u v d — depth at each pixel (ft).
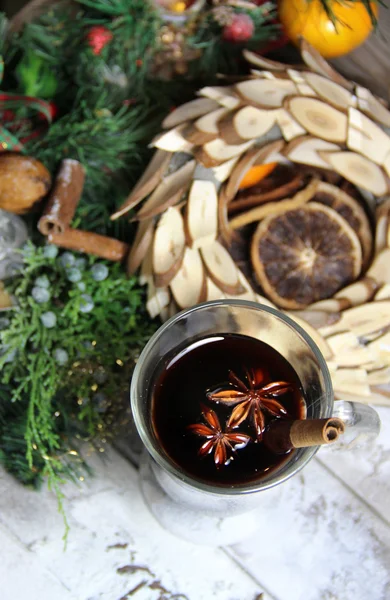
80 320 1.62
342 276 1.64
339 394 1.62
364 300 1.62
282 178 1.66
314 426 1.21
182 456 1.34
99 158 1.68
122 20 1.68
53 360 1.58
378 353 1.62
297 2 1.66
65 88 1.73
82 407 1.58
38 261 1.59
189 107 1.59
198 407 1.37
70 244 1.59
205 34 1.73
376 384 1.63
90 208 1.69
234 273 1.59
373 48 1.78
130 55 1.70
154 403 1.38
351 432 1.35
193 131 1.56
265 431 1.34
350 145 1.61
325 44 1.71
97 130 1.66
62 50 1.70
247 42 1.74
